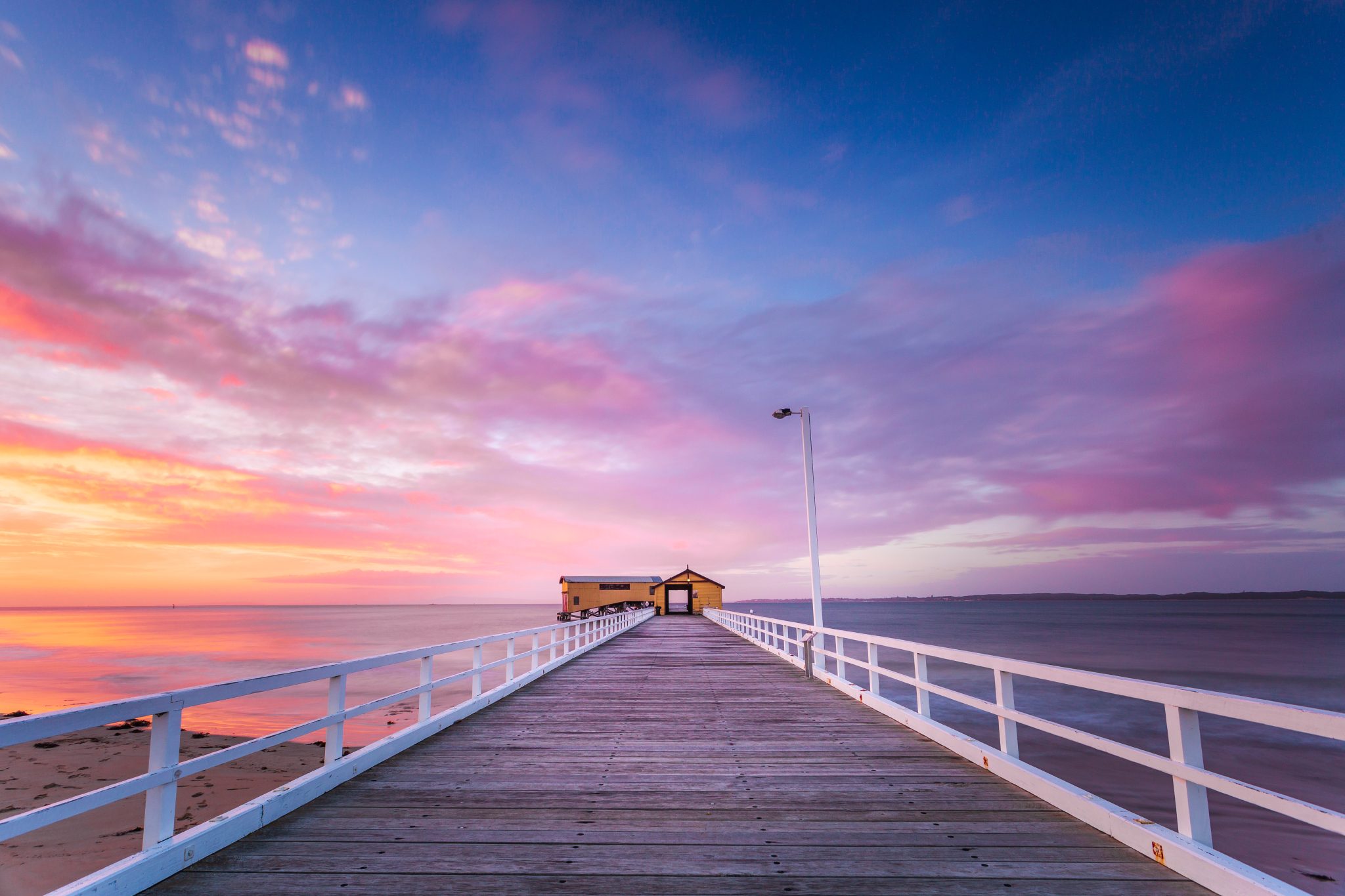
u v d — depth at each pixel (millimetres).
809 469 16594
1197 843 3746
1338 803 17609
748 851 4156
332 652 63312
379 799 5133
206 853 3979
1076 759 21656
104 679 44062
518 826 4574
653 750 6777
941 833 4438
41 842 13688
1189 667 44844
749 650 19516
